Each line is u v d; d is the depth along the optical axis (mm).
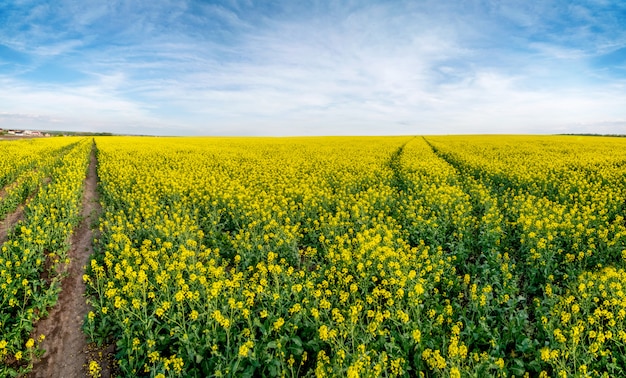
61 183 16250
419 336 5301
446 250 10117
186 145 41719
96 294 8391
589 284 6715
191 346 5781
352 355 5254
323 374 4809
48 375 6117
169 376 5281
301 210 12961
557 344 5531
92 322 6625
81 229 12891
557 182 16625
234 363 5352
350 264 8148
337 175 19172
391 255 7906
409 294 6352
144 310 6344
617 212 12422
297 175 19875
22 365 6301
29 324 6762
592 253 9383
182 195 15359
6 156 25031
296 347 5695
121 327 6676
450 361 5188
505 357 5875
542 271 8266
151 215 12492
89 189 19250
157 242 10062
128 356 5906
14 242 8805
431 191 14109
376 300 7082
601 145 35906
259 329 6395
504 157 25859
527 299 7777
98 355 6527
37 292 8000
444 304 7309
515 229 11172
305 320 6223
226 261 9203
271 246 10000
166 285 7082
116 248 9594
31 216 12164
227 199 13930
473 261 9844
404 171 19656
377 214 12953
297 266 9445
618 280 7078
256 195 15070
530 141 43031
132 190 16500
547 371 5461
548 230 9516
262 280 7004
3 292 7375
